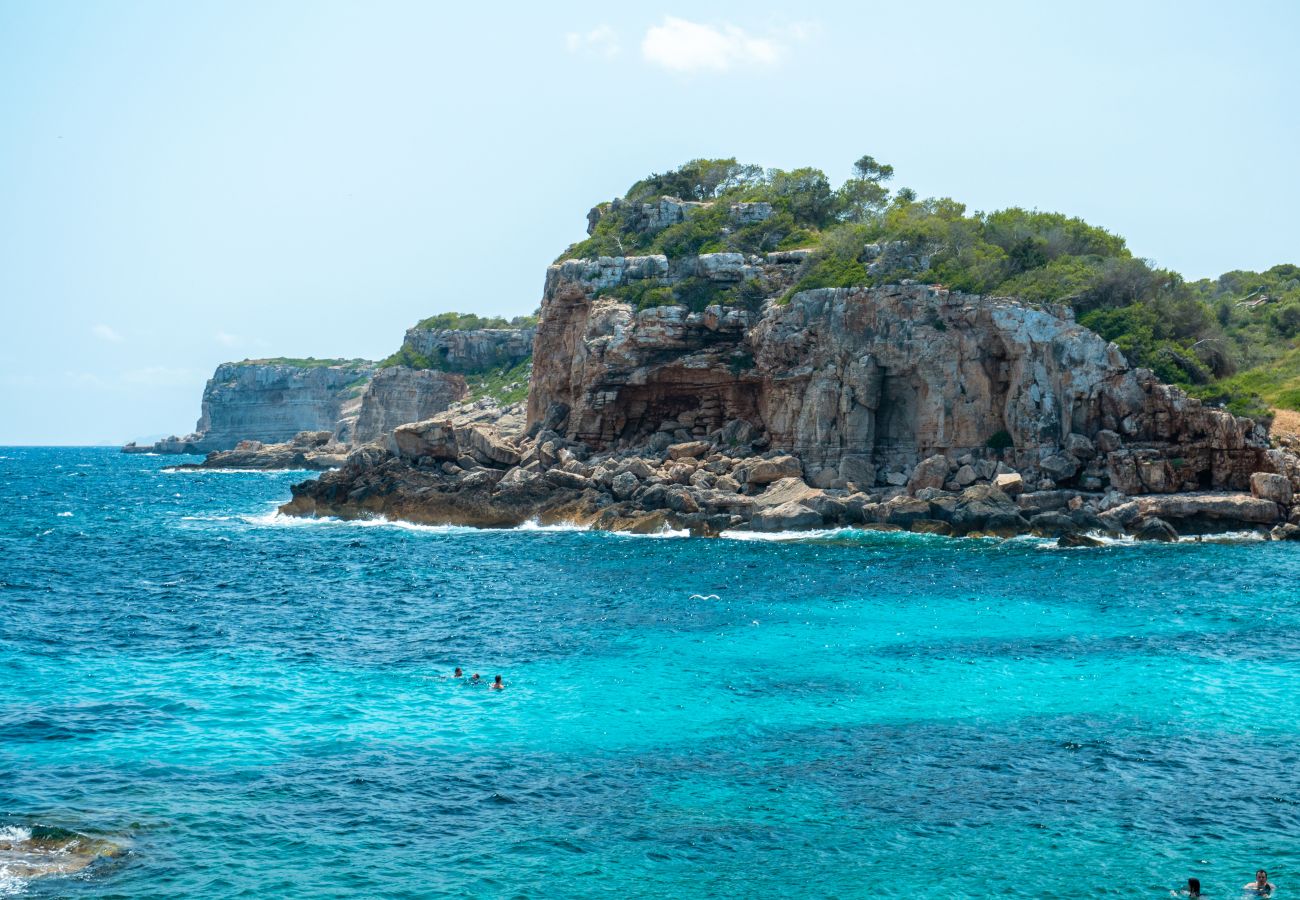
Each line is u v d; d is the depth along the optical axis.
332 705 36.62
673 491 87.00
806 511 82.81
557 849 25.22
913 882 23.62
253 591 60.81
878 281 90.00
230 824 26.33
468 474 97.19
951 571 64.19
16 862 23.89
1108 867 24.36
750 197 117.69
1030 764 30.86
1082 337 83.06
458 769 30.39
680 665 42.16
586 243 119.69
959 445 87.25
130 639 47.38
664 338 98.12
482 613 53.47
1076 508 78.38
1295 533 74.31
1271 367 95.31
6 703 36.19
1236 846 25.44
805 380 91.44
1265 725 34.38
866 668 41.50
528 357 195.75
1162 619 50.03
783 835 26.02
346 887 23.19
